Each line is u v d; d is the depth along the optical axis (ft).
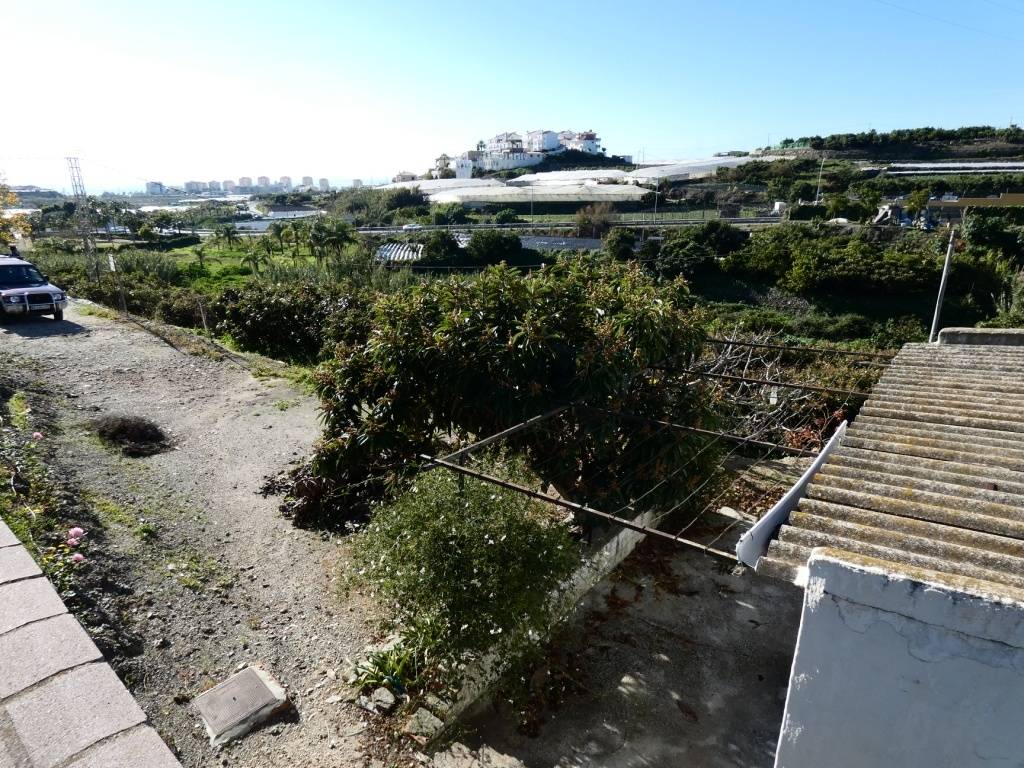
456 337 17.62
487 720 13.23
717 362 29.32
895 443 10.70
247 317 46.42
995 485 8.91
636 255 116.16
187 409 29.76
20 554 13.70
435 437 20.99
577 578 16.01
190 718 12.22
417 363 18.61
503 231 158.40
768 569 7.68
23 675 10.44
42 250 106.83
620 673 14.64
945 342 20.17
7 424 22.22
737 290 99.55
